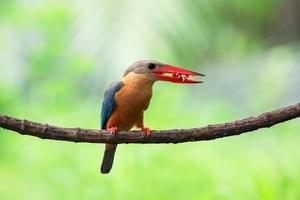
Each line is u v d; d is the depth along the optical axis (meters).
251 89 14.34
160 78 7.37
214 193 10.32
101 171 8.23
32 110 14.26
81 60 14.52
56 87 13.62
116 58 14.69
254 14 20.14
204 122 12.57
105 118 7.70
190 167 10.69
